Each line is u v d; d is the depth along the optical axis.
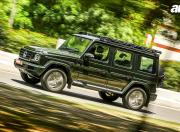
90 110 12.34
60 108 11.16
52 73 15.23
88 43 15.75
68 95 15.70
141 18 6.62
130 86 16.33
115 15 6.70
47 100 12.23
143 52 16.53
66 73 15.52
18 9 25.33
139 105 16.58
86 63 15.64
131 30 7.00
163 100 20.52
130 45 16.25
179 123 14.94
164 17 6.54
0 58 19.14
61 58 15.33
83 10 6.83
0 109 8.94
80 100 15.05
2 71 18.41
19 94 12.10
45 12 24.55
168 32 6.73
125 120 11.91
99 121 10.48
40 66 15.11
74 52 15.73
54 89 15.31
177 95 20.69
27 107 10.03
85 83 15.75
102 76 15.91
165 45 7.38
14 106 9.73
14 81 16.02
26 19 25.38
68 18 22.84
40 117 9.12
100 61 15.85
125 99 16.33
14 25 25.03
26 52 15.57
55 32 24.34
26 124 8.09
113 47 16.03
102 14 6.80
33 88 15.15
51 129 8.16
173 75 21.59
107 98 17.30
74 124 9.24
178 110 20.08
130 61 16.34
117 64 16.12
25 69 15.39
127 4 6.43
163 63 7.97
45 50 15.26
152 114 16.34
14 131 7.34
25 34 23.81
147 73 16.66
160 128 11.71
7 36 22.47
